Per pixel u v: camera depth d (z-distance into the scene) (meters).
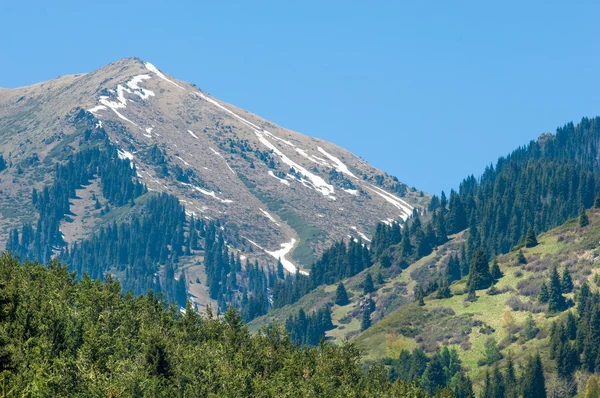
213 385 190.12
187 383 187.88
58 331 187.62
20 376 153.38
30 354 171.12
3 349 135.50
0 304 128.12
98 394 165.00
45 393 157.62
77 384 167.25
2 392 137.25
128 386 172.25
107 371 182.38
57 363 171.62
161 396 180.50
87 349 184.38
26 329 185.50
